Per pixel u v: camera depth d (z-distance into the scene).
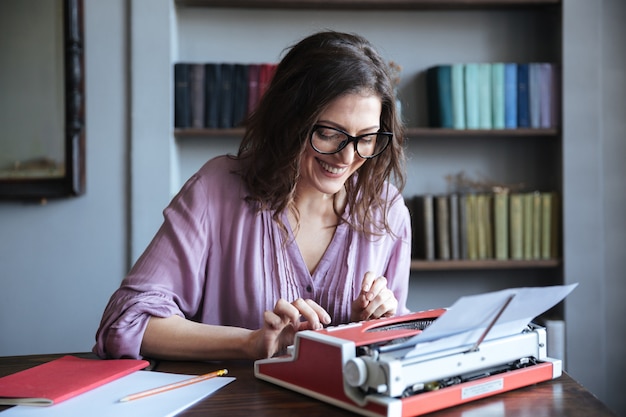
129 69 3.04
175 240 1.56
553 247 3.10
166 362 1.36
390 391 0.96
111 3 3.03
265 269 1.60
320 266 1.64
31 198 3.06
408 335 1.10
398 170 1.66
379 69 1.47
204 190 1.62
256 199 1.60
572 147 3.05
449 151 3.29
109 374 1.19
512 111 3.02
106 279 3.10
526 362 1.18
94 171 3.07
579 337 3.09
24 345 3.12
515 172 3.29
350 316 1.64
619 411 3.15
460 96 3.00
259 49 3.21
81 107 3.00
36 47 3.00
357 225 1.66
